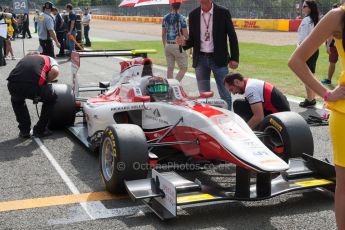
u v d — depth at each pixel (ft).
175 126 16.24
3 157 19.31
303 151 15.99
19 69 21.34
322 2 114.62
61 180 16.62
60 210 14.01
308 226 12.87
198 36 23.22
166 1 23.70
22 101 21.70
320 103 29.81
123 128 14.84
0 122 25.32
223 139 14.19
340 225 9.65
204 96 18.35
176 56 32.24
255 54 60.85
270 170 12.60
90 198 14.90
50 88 21.80
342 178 9.45
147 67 19.48
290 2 140.36
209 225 12.93
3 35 49.03
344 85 9.00
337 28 9.01
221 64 23.09
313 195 15.08
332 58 34.65
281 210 13.94
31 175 17.16
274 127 16.52
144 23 166.91
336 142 9.30
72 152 20.02
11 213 13.83
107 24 161.48
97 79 41.50
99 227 12.85
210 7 22.71
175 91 18.13
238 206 14.23
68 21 59.16
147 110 17.87
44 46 48.88
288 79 39.32
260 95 18.16
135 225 12.96
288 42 79.46
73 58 25.29
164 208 13.32
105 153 15.52
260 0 147.02
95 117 18.51
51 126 23.15
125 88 18.99
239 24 124.47
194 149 15.69
